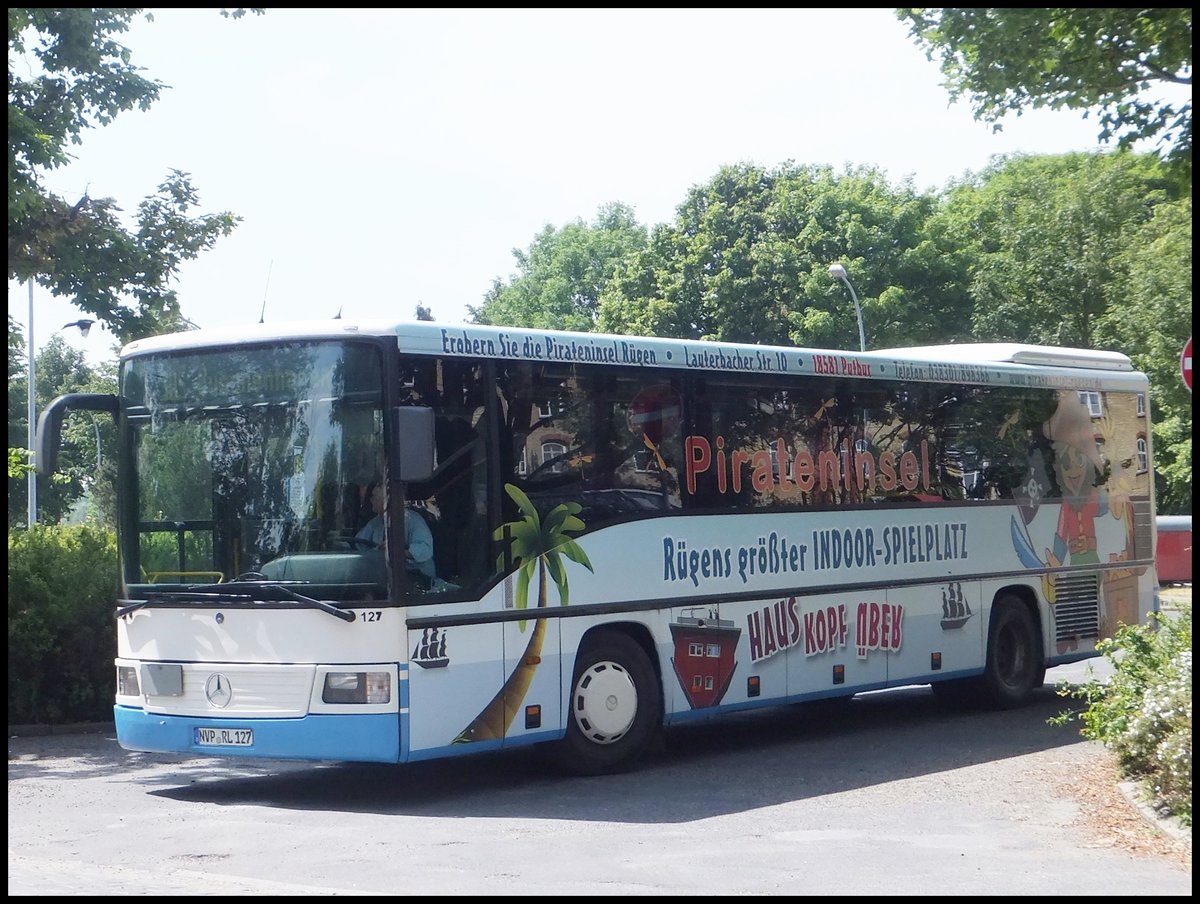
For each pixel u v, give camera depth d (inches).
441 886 313.1
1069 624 677.3
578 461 472.4
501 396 451.5
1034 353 679.1
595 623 471.8
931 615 605.6
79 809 430.0
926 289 2066.9
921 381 611.2
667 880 319.3
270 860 345.7
